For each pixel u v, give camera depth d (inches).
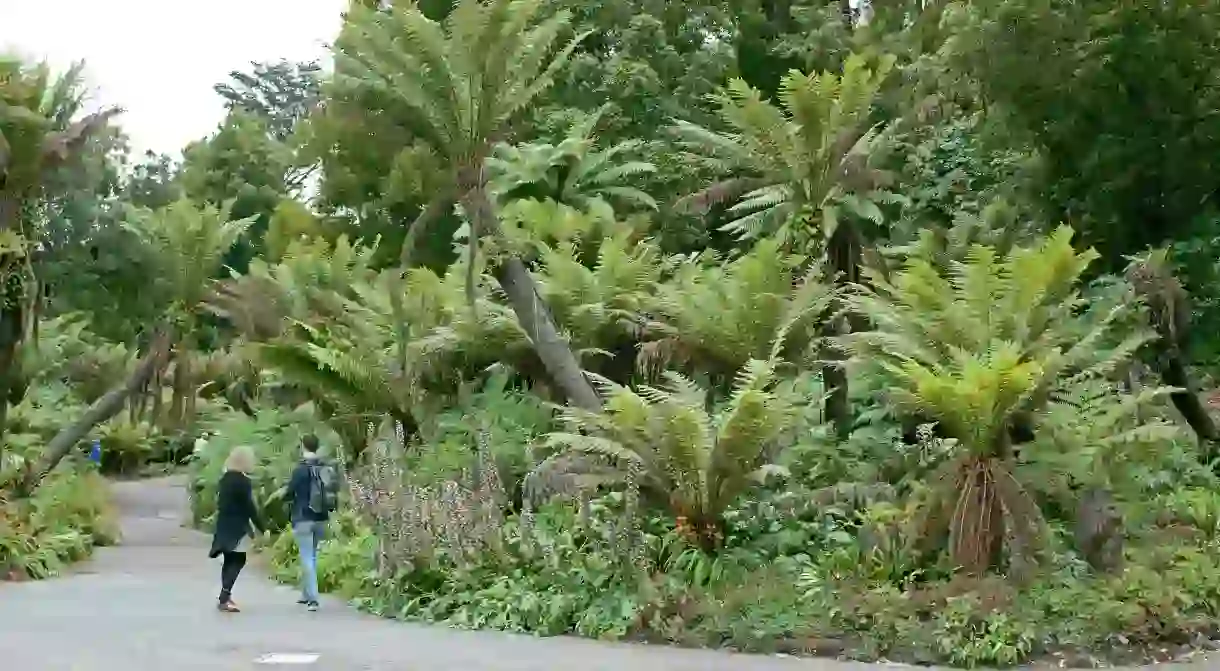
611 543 322.7
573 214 675.4
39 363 722.2
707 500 336.8
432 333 580.7
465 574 343.0
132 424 1061.8
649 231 804.6
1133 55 573.0
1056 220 649.6
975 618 281.6
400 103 434.0
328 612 354.3
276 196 1549.0
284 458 622.2
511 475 438.9
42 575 474.6
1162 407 434.3
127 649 279.6
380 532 370.3
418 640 297.4
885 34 915.4
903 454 369.7
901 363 362.0
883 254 554.6
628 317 534.6
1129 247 631.8
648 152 829.8
